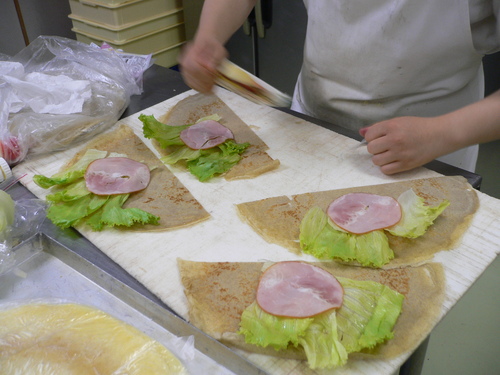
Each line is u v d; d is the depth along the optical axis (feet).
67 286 2.32
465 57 3.15
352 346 1.85
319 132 3.32
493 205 2.64
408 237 2.44
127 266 2.33
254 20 5.88
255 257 2.38
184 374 1.90
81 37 5.63
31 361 1.90
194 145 3.08
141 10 5.30
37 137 3.09
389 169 2.84
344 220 2.45
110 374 1.86
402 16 2.98
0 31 6.47
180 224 2.59
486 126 2.73
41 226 2.57
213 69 3.04
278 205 2.71
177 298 2.16
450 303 2.12
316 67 3.58
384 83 3.30
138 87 3.81
